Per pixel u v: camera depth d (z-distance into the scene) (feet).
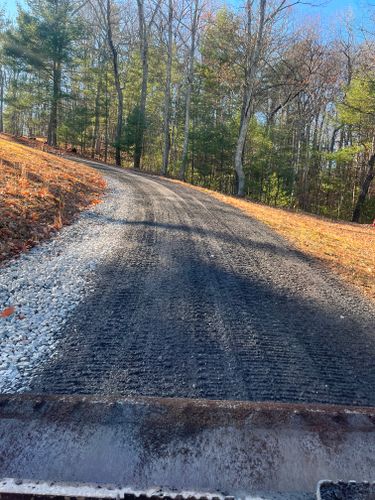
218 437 4.07
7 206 23.49
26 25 101.71
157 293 14.52
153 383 8.73
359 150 81.00
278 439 4.06
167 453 3.92
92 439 4.02
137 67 117.39
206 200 44.21
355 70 87.04
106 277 15.87
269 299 14.97
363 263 23.30
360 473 3.82
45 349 10.10
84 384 8.52
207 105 98.02
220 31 80.89
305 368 9.92
